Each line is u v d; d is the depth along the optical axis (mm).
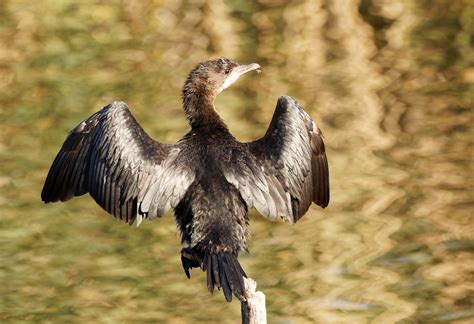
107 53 25516
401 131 22047
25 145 21078
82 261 17531
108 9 27938
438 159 20859
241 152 9664
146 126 21781
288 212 9586
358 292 16625
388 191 19719
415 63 25281
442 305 16266
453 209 19016
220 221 9359
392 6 28188
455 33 26719
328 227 18625
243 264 17438
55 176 9977
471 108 22953
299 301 16344
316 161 10266
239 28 26984
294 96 23562
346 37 26625
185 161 9562
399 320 15922
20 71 24578
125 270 17312
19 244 17969
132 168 9531
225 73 10727
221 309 16344
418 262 17453
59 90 23609
